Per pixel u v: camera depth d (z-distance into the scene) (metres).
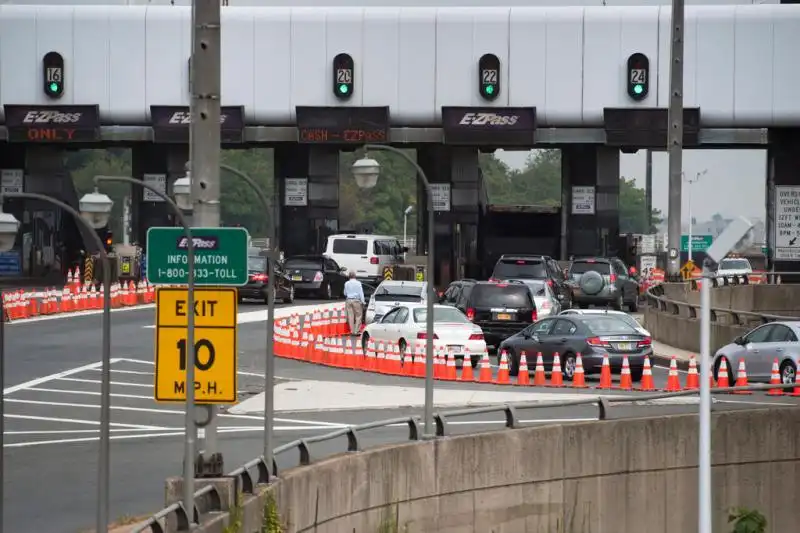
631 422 73.19
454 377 105.69
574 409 85.81
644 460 73.50
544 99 198.25
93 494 58.22
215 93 47.72
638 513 73.31
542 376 103.38
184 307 46.00
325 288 190.88
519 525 68.81
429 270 67.69
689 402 87.00
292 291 185.25
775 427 77.50
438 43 199.12
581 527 71.19
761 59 197.88
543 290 144.00
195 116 47.69
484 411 68.00
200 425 47.34
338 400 91.81
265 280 176.75
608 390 99.06
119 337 132.38
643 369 101.81
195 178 47.62
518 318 127.38
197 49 47.72
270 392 53.53
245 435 75.88
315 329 139.12
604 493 72.31
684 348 131.50
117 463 66.94
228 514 46.66
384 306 142.62
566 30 197.75
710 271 53.00
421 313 114.56
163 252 46.69
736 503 76.62
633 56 197.00
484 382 104.12
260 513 49.50
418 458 63.91
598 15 197.50
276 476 53.47
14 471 64.50
